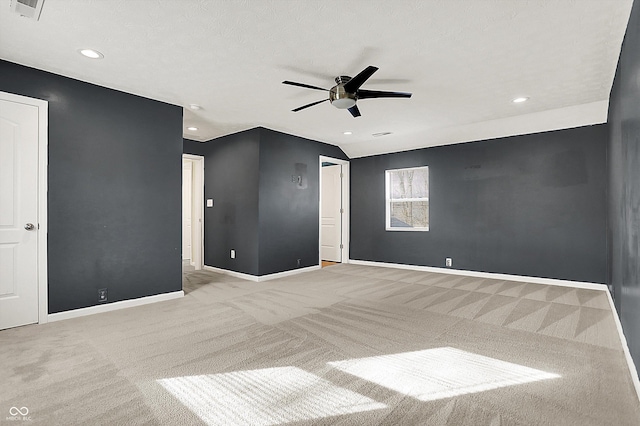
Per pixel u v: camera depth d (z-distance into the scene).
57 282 3.23
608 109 3.97
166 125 4.06
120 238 3.66
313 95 3.81
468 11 2.23
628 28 2.29
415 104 4.08
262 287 4.65
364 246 6.76
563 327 2.99
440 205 5.78
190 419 1.68
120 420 1.67
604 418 1.67
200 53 2.82
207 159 6.11
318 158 6.16
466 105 4.12
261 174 5.16
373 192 6.62
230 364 2.28
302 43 2.65
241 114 4.53
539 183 4.85
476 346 2.58
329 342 2.66
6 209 2.97
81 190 3.39
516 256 5.04
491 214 5.26
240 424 1.64
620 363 2.28
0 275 2.93
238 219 5.45
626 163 2.48
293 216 5.66
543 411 1.74
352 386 1.99
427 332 2.88
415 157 6.08
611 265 3.71
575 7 2.17
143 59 2.93
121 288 3.66
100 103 3.52
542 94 3.74
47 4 2.15
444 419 1.67
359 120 4.80
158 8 2.20
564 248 4.66
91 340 2.70
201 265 6.13
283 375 2.13
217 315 3.36
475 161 5.42
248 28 2.44
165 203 4.04
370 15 2.28
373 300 3.93
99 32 2.49
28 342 2.65
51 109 3.20
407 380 2.06
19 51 2.79
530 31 2.47
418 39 2.58
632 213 2.21
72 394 1.90
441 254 5.76
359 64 3.01
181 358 2.37
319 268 6.12
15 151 3.01
